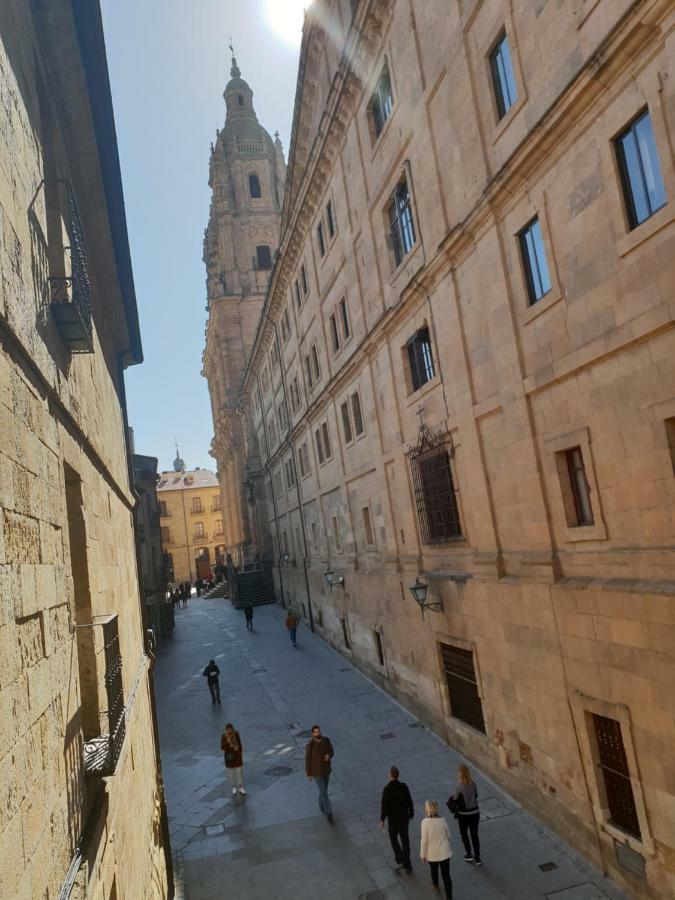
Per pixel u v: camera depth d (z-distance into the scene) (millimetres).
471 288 12320
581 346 9039
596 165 8461
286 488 38156
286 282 30578
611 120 8094
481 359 12156
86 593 5664
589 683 9273
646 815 8273
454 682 14719
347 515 23453
